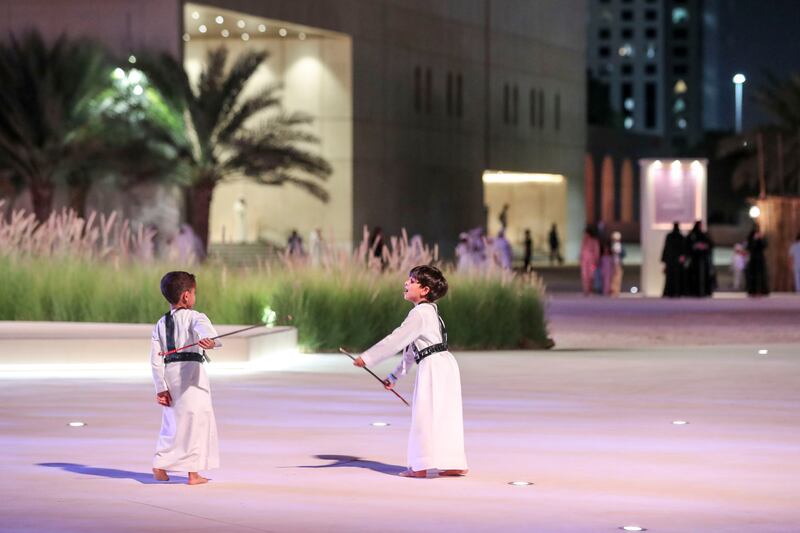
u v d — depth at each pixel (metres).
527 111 86.50
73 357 19.69
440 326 11.21
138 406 15.70
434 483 10.84
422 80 72.00
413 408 11.16
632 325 33.19
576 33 94.19
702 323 33.72
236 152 54.03
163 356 10.73
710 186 132.50
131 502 9.95
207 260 28.42
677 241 43.19
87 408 15.50
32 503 9.88
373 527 9.07
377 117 67.06
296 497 10.20
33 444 12.81
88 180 52.03
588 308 38.59
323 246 27.83
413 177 70.88
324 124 64.81
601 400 16.81
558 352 25.25
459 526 9.12
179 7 52.94
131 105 51.47
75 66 50.59
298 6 60.19
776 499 10.21
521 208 93.75
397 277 26.66
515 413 15.45
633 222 114.50
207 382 10.82
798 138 70.94
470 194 78.12
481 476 11.19
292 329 23.50
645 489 10.62
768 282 43.69
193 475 10.73
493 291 27.22
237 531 8.91
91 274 25.30
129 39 53.03
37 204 50.56
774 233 46.81
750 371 20.84
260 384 18.45
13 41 50.59
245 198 64.38
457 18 76.38
